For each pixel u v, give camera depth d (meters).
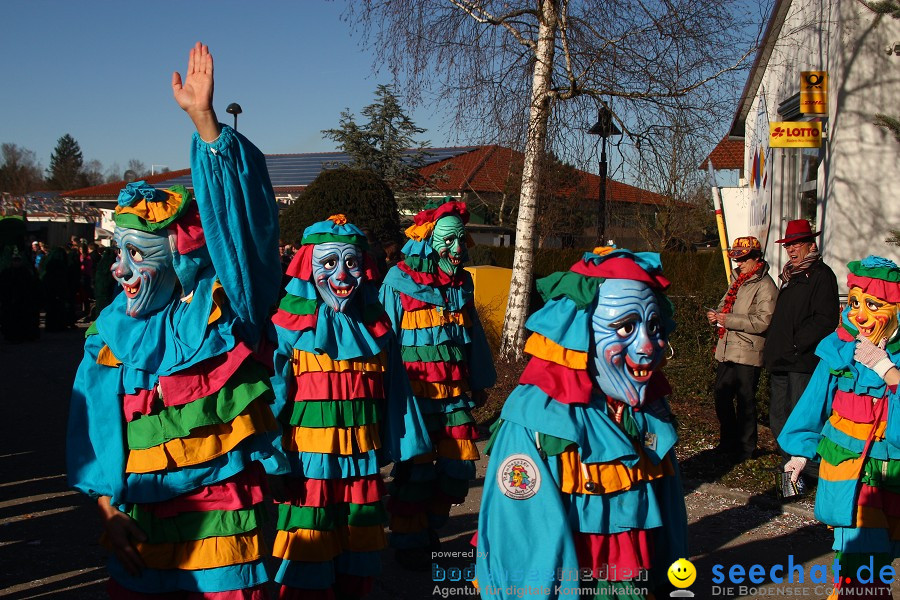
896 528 4.29
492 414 10.02
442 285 5.86
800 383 6.94
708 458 7.86
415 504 5.42
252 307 3.25
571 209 16.66
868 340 4.35
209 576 3.10
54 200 51.81
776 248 13.27
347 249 4.55
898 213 10.58
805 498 6.71
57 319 20.66
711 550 5.77
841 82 10.79
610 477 3.38
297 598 4.37
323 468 4.37
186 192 3.26
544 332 3.44
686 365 10.20
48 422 9.96
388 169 23.80
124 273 3.15
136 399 3.14
